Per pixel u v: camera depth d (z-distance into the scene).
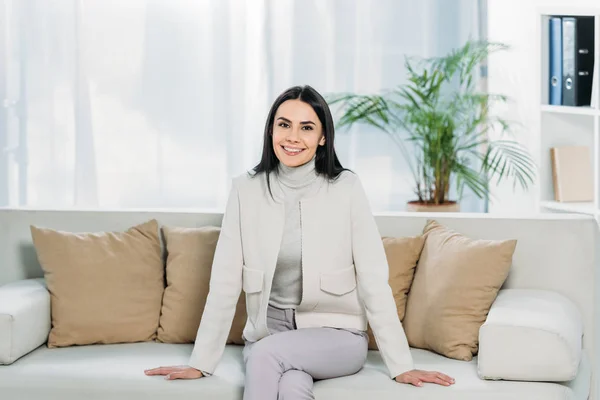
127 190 5.61
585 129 4.95
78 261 3.45
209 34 5.55
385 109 5.28
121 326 3.43
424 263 3.39
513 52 5.15
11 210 3.71
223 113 5.61
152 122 5.58
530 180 4.97
